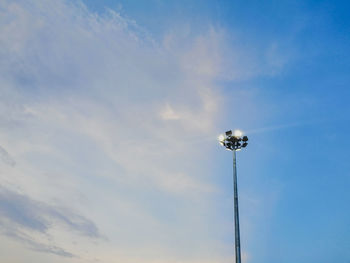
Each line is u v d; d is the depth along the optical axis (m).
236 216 17.67
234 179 19.11
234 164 19.62
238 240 16.75
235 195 18.44
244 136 20.22
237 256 16.33
